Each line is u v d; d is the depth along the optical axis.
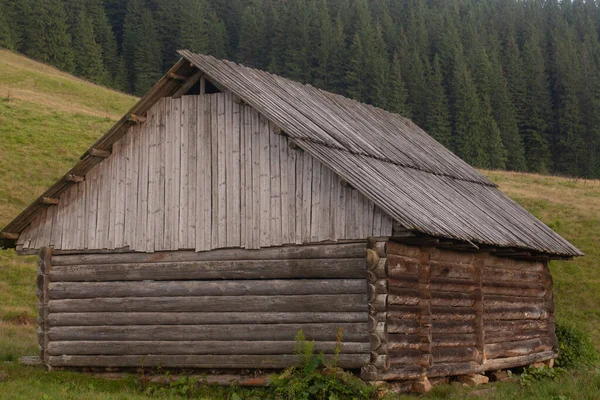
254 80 21.34
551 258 26.39
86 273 20.47
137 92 127.19
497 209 25.17
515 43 125.56
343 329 17.59
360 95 111.81
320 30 122.75
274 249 18.53
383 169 20.17
